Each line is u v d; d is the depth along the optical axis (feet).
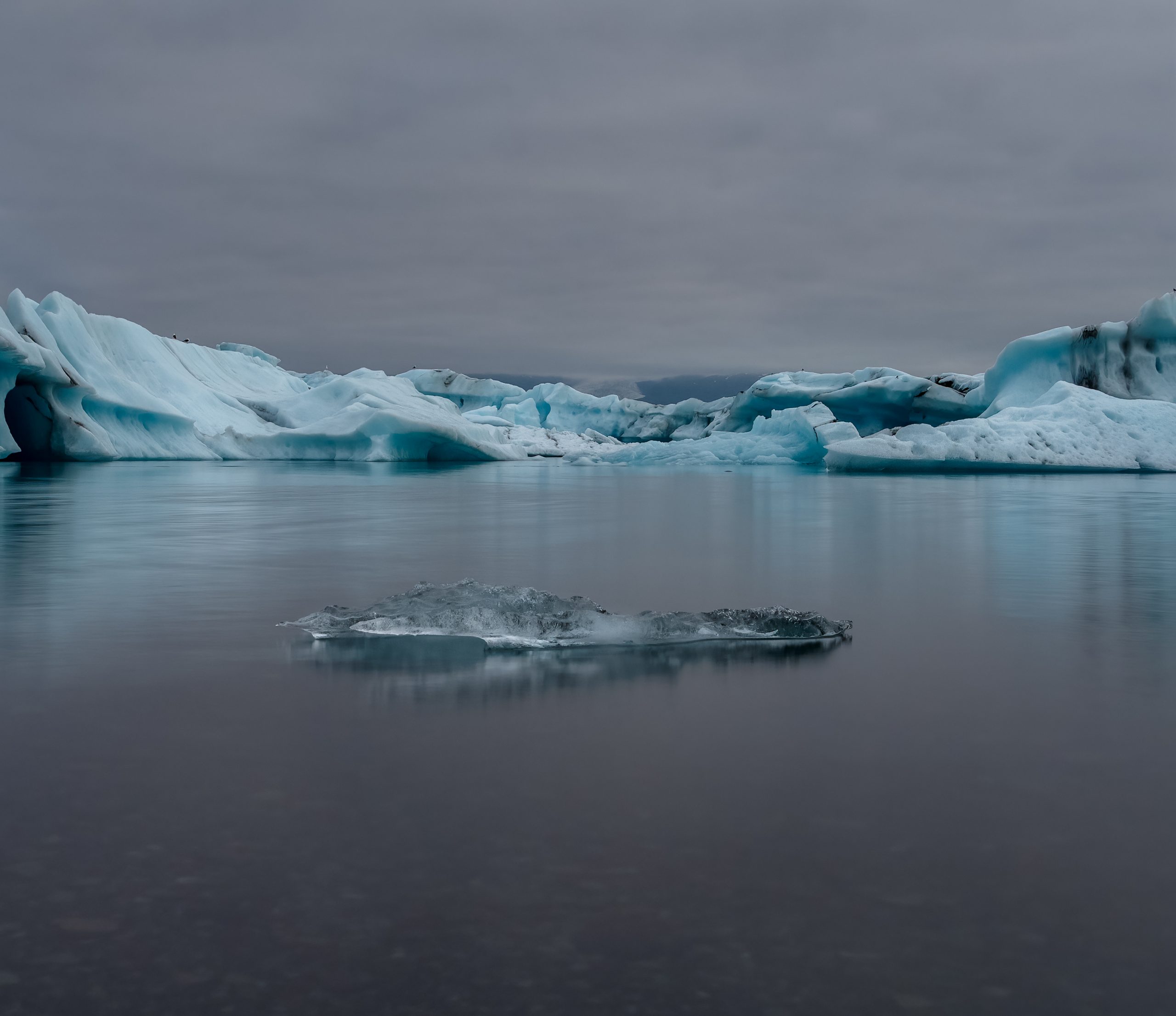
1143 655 14.23
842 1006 5.24
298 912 6.22
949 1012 5.19
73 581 22.20
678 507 49.52
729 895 6.41
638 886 6.54
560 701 11.48
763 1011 5.20
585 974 5.54
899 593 20.71
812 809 7.86
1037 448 105.40
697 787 8.40
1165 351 125.49
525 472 108.47
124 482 71.36
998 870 6.77
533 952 5.75
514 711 11.02
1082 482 82.12
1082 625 16.75
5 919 6.15
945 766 8.97
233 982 5.50
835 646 14.99
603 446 188.03
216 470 100.83
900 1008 5.21
